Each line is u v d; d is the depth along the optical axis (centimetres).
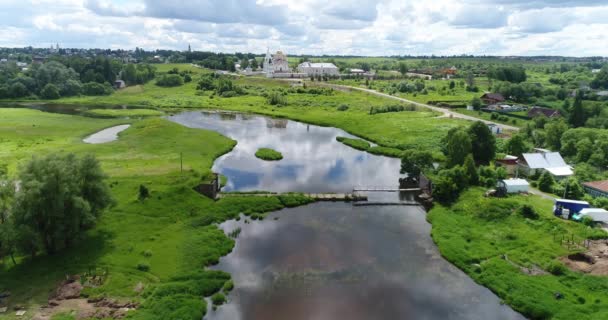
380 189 8950
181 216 7156
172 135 12975
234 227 7156
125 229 6500
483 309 5038
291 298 5181
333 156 11838
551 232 6481
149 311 4684
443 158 11050
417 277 5719
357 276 5709
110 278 5250
